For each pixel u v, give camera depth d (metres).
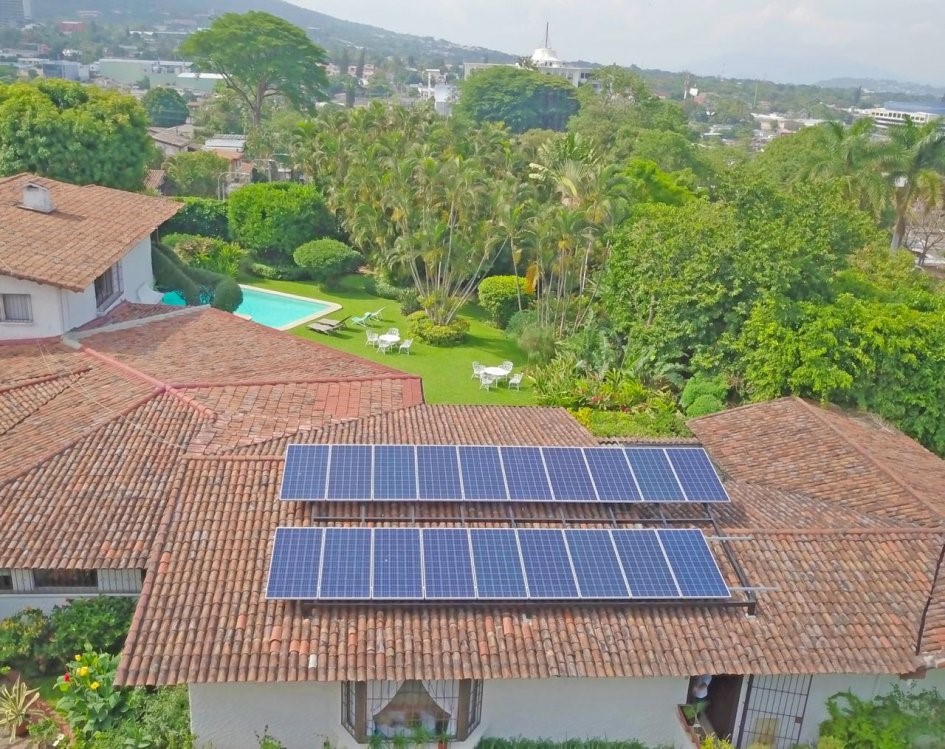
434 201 49.47
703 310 31.34
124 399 22.23
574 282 46.62
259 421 20.88
